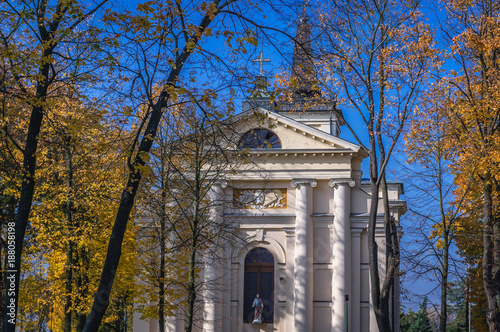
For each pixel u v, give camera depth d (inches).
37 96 603.2
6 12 571.8
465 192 1105.4
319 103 1194.6
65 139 728.3
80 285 1305.4
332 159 1681.8
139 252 1312.7
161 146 1176.8
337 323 1592.0
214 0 598.9
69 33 557.6
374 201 1175.0
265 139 1706.4
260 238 1681.8
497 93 1010.7
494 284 1061.8
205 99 573.3
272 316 1652.3
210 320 1617.9
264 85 598.5
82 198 1293.1
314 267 1654.8
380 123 1149.7
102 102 614.5
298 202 1668.3
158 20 536.4
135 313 1644.9
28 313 1510.8
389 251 1173.1
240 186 1702.8
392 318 1568.7
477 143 1058.7
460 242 1270.9
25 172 600.4
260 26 595.2
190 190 1280.8
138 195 1209.4
